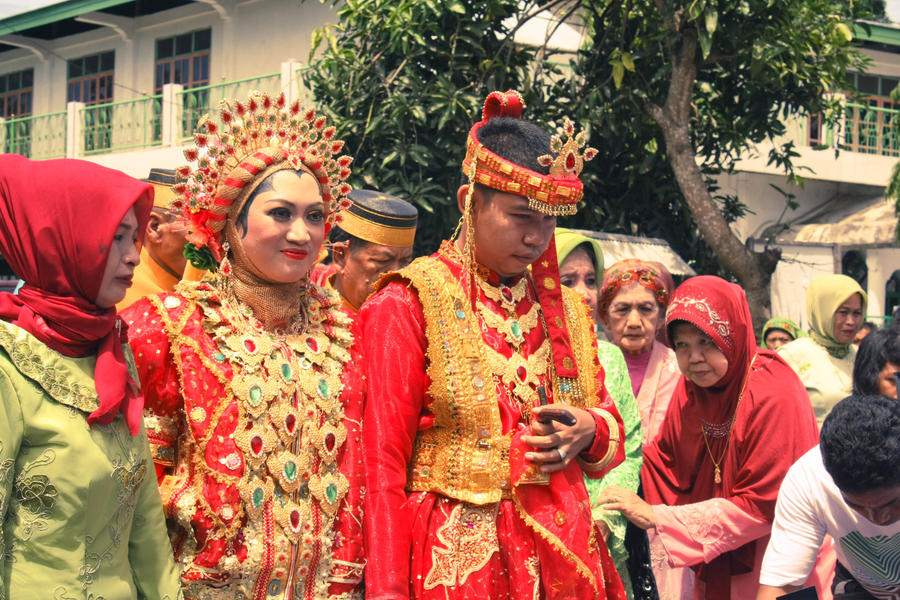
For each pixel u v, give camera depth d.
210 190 2.04
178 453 2.01
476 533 2.14
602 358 2.96
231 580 1.95
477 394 2.16
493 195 2.18
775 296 11.12
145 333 1.96
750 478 3.19
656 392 3.71
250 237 2.04
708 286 3.35
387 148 7.19
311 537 2.02
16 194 1.75
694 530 3.10
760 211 12.63
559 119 7.91
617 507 2.80
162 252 3.20
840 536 2.72
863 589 2.87
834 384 5.40
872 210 12.72
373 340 2.18
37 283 1.77
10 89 15.82
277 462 1.99
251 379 1.99
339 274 3.64
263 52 11.91
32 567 1.72
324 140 2.16
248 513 1.95
